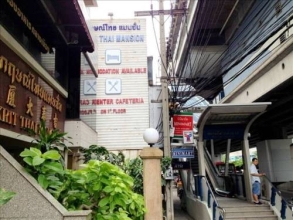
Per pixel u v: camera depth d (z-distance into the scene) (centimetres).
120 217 362
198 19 1262
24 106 533
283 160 1557
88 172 383
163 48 982
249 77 1200
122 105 1363
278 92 1079
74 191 369
